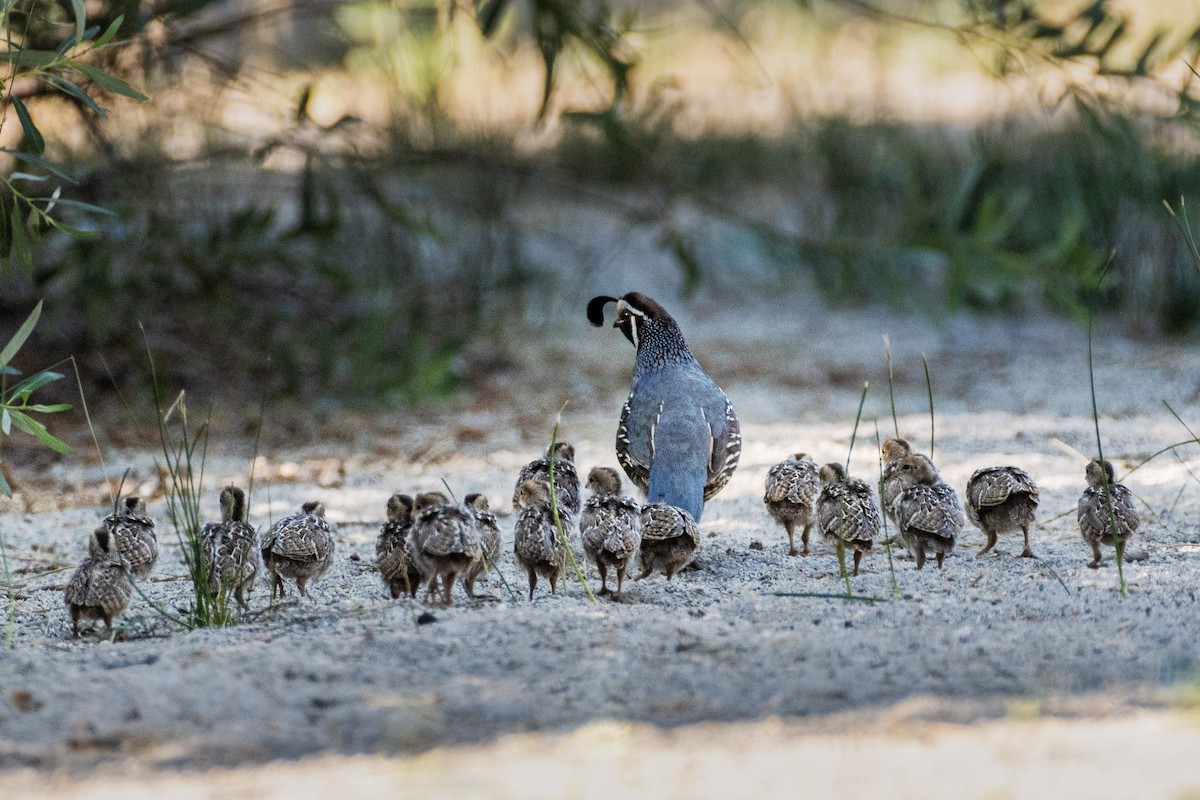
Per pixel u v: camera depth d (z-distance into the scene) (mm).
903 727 6008
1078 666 6836
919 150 23250
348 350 18859
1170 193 19438
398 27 21281
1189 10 27016
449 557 8422
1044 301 21109
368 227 20469
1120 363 18188
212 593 8961
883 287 19719
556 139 24688
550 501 9617
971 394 17125
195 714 6477
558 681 6816
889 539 10406
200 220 18844
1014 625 7664
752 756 5711
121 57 16406
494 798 5371
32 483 13742
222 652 7484
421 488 13148
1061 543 10172
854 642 7340
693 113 27641
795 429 15391
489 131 21922
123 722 6391
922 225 18781
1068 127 20672
